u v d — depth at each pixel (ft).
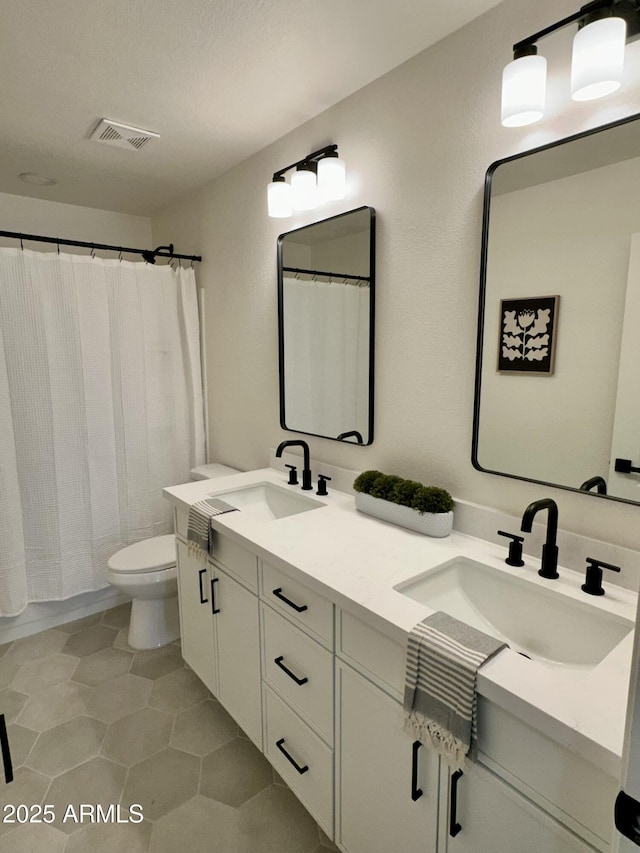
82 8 4.34
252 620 5.25
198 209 9.23
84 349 8.31
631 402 3.80
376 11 4.41
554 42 4.00
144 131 6.76
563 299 4.12
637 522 3.85
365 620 3.60
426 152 5.08
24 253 7.63
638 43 3.58
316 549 4.66
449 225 4.94
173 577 7.59
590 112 3.86
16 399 7.77
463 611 4.37
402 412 5.66
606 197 3.81
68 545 8.48
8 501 7.72
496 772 2.92
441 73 4.86
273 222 7.35
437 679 3.08
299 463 7.39
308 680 4.46
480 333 4.72
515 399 4.52
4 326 7.56
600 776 2.45
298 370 7.16
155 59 5.13
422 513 4.98
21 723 6.23
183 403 9.58
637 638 1.67
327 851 4.66
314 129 6.40
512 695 2.71
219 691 6.13
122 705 6.58
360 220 5.85
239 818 4.99
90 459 8.54
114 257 10.74
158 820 4.96
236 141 7.11
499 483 4.76
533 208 4.24
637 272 3.69
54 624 8.57
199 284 9.49
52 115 6.33
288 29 4.67
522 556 4.48
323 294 6.54
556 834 2.66
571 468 4.19
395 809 3.67
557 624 3.88
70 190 9.22
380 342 5.82
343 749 4.12
